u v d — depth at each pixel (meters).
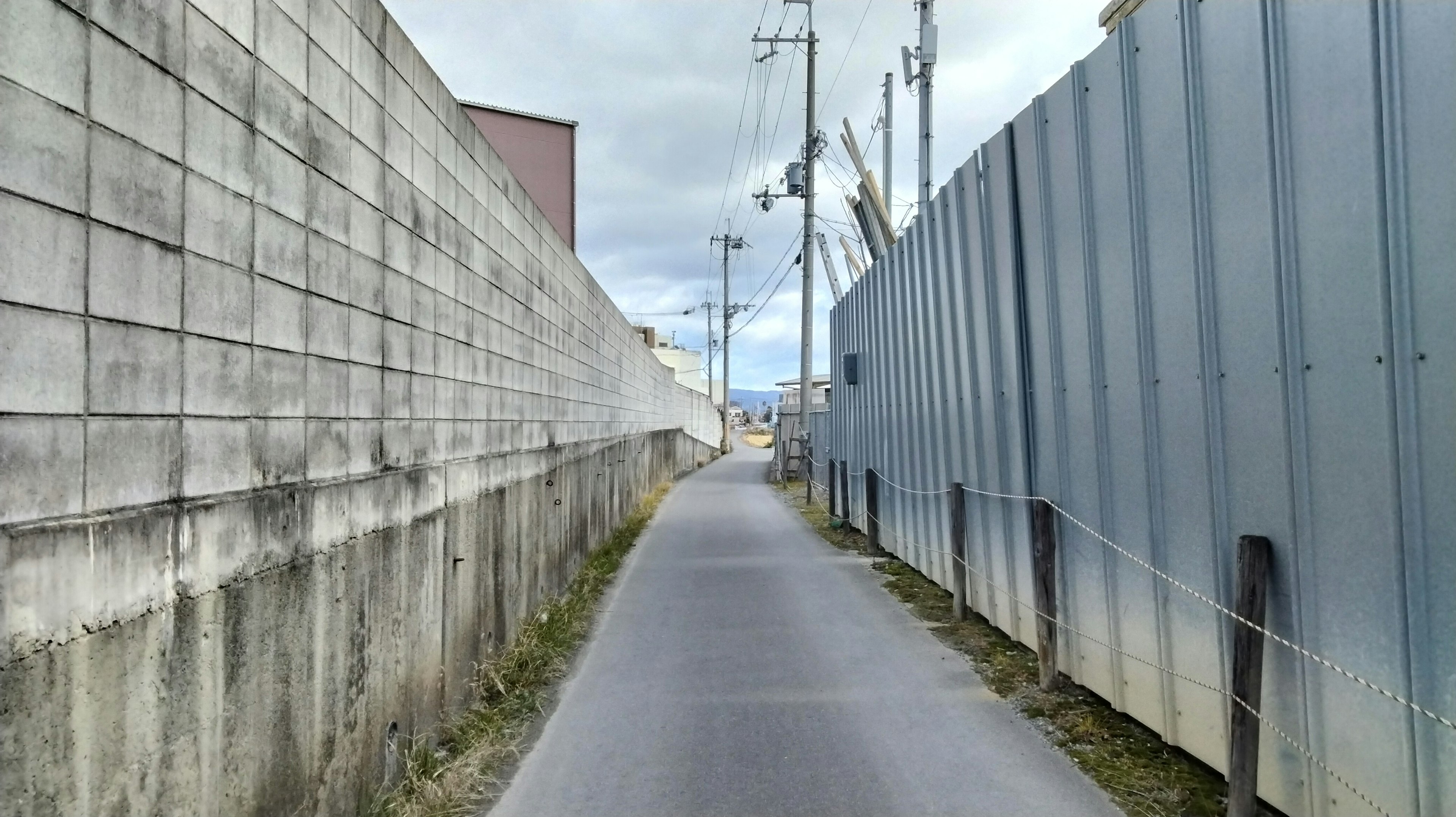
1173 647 4.03
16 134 1.68
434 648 4.32
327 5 3.14
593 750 4.45
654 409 22.02
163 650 2.09
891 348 9.93
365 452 3.46
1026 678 5.44
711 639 6.64
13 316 1.67
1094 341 4.69
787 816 3.67
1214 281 3.63
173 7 2.21
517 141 13.46
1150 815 3.55
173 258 2.20
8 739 1.60
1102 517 4.70
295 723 2.79
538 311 6.95
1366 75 2.80
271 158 2.72
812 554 10.74
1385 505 2.78
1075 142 4.88
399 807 3.52
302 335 2.92
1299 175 3.11
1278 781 3.34
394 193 3.81
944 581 7.97
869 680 5.53
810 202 19.55
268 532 2.62
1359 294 2.86
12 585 1.62
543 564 7.14
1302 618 3.18
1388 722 2.79
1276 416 3.28
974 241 6.65
